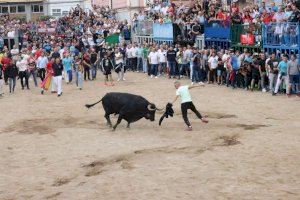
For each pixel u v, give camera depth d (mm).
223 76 28812
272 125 18297
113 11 53844
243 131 17422
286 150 14766
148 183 12492
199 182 12383
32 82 33250
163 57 33781
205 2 35594
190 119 20031
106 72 30391
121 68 32531
